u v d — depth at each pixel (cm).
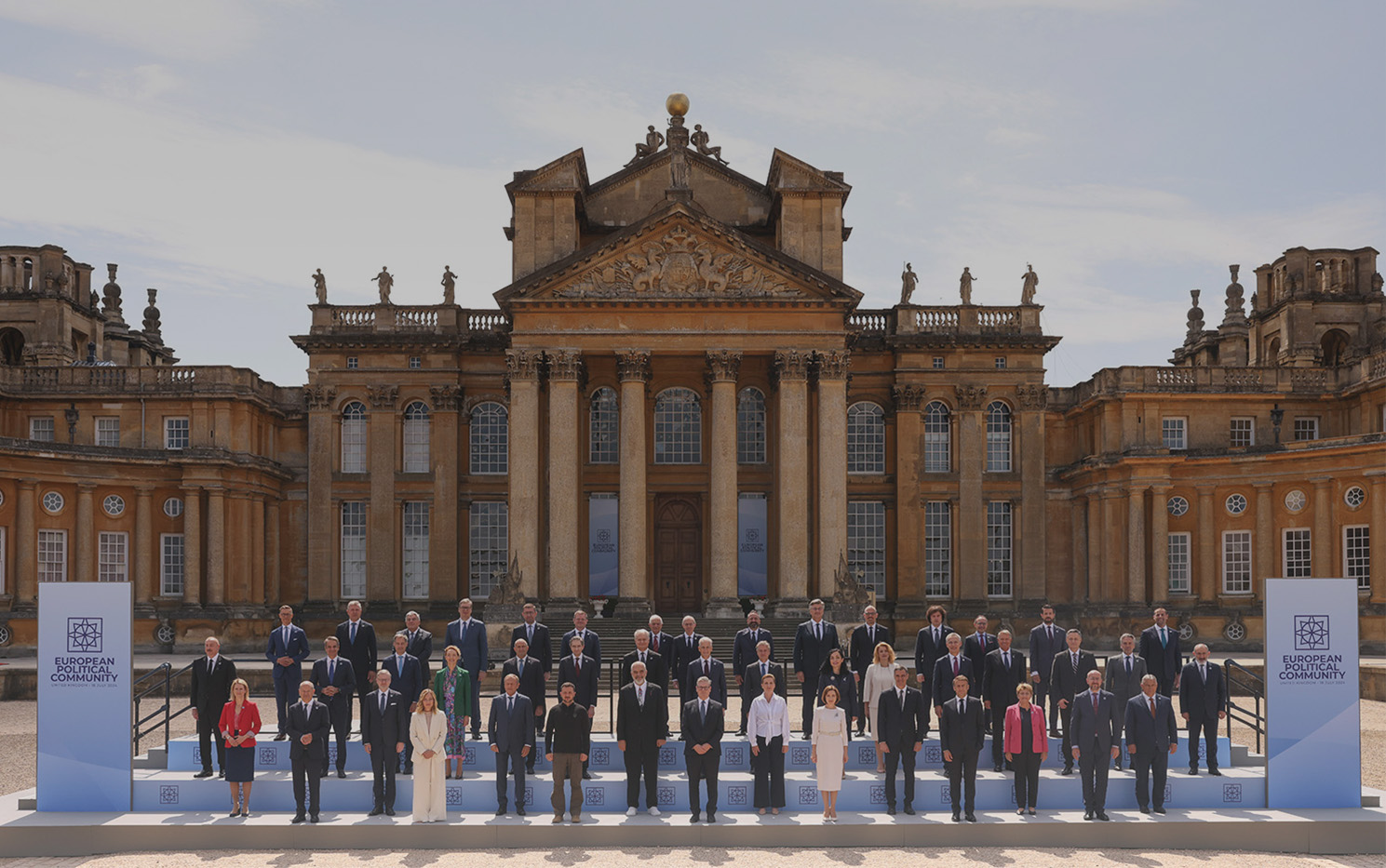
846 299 4875
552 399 4866
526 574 4803
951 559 5622
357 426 5638
